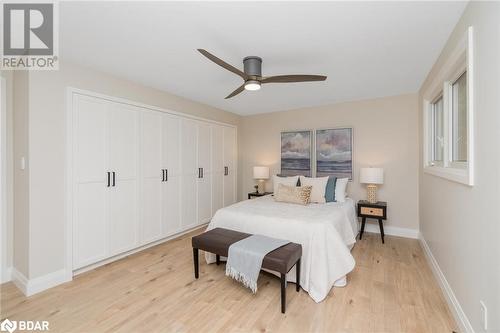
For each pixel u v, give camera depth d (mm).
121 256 3029
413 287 2275
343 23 1834
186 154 3992
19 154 2334
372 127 4020
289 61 2510
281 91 3598
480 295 1430
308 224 2369
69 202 2482
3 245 2402
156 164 3469
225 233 2529
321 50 2271
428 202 2945
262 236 2418
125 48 2240
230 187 5082
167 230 3645
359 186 4125
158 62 2557
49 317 1867
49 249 2332
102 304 2031
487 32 1344
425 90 3057
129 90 3105
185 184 3973
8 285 2350
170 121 3691
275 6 1634
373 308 1955
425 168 3068
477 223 1474
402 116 3791
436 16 1751
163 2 1591
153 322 1803
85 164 2641
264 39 2076
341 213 2924
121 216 3008
